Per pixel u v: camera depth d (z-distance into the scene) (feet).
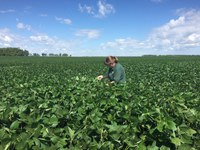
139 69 103.14
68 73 88.07
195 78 57.00
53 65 165.89
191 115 17.29
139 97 20.95
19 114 15.78
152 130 14.60
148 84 33.09
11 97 21.91
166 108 18.01
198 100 20.70
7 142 12.41
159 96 22.12
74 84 28.40
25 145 12.10
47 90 24.38
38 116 15.01
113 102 18.74
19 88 27.99
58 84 29.89
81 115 16.49
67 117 16.49
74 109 17.58
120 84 28.91
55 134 14.02
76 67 136.67
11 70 111.14
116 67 37.81
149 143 15.05
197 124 17.40
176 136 14.89
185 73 75.51
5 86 31.94
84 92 23.47
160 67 116.16
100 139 14.33
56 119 14.87
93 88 26.08
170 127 14.39
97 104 18.74
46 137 13.42
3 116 15.70
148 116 15.61
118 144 13.89
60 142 13.19
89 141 13.69
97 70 104.06
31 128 13.55
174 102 19.47
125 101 19.24
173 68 107.34
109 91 23.62
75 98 20.80
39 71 106.32
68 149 12.69
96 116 15.88
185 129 15.19
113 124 14.82
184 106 18.25
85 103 18.95
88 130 14.75
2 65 183.93
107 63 38.17
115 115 16.81
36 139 12.64
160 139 14.96
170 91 26.43
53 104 18.40
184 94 22.41
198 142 16.06
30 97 20.80
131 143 13.69
